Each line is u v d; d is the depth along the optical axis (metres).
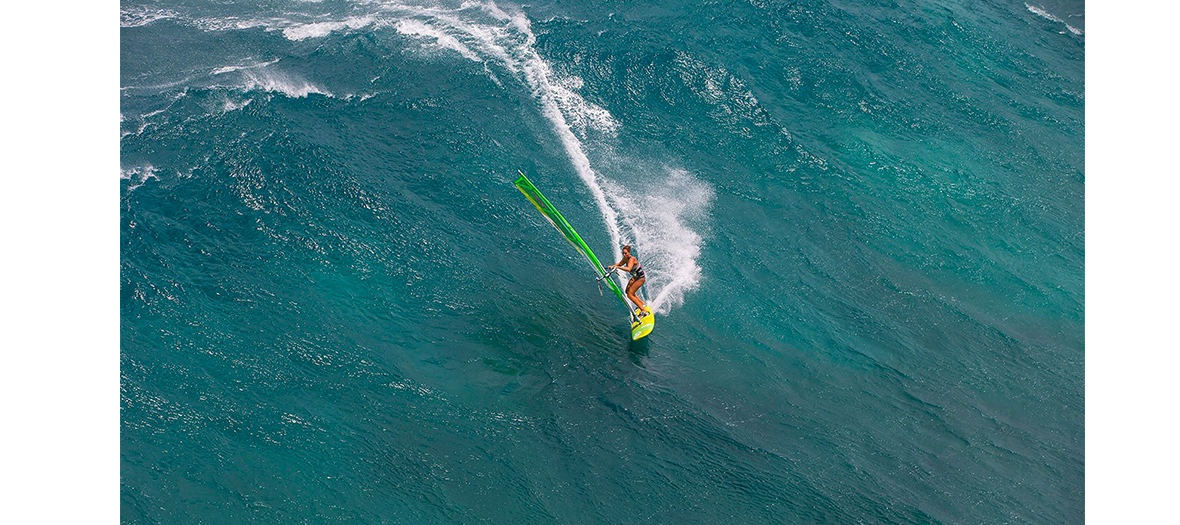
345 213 20.30
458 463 15.16
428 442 15.52
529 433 15.83
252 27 27.84
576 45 27.33
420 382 16.69
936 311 18.81
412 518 14.18
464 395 16.50
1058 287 19.36
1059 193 22.08
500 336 17.89
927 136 23.92
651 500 14.70
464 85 25.50
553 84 25.78
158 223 19.42
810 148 23.45
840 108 24.89
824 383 17.17
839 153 23.34
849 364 17.59
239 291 18.12
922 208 21.61
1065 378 17.19
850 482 15.05
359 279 18.77
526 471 15.10
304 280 18.56
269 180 20.83
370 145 22.70
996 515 14.44
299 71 25.55
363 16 28.83
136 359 16.47
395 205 20.78
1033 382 17.12
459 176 22.11
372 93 24.81
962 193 22.03
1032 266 19.95
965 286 19.47
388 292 18.56
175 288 18.02
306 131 22.77
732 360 17.73
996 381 17.17
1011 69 26.72
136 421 15.34
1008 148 23.52
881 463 15.45
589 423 16.12
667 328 18.50
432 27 28.30
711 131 24.22
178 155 21.47
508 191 21.89
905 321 18.61
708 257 20.39
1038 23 29.16
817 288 19.48
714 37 27.69
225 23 27.98
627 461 15.39
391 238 19.86
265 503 14.23
